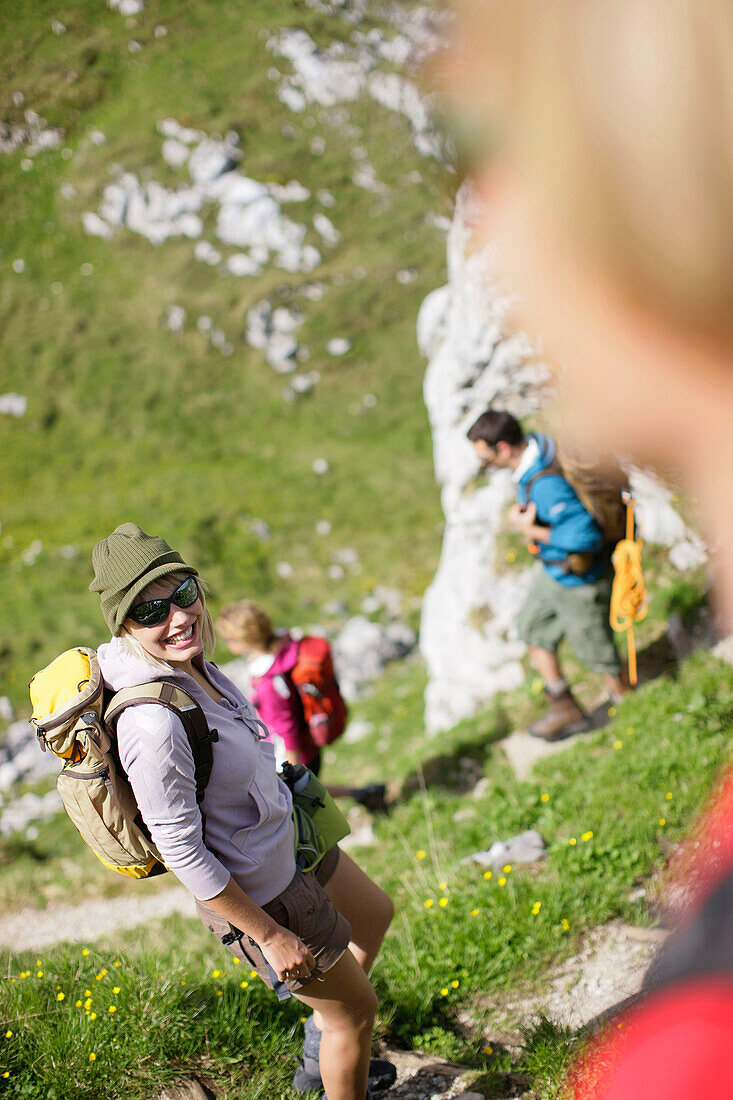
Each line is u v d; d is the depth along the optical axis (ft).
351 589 58.49
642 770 16.94
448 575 32.37
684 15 1.05
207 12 97.40
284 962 7.58
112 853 7.65
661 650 22.53
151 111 89.20
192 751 7.54
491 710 26.30
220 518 64.95
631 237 1.07
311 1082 10.16
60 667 7.52
